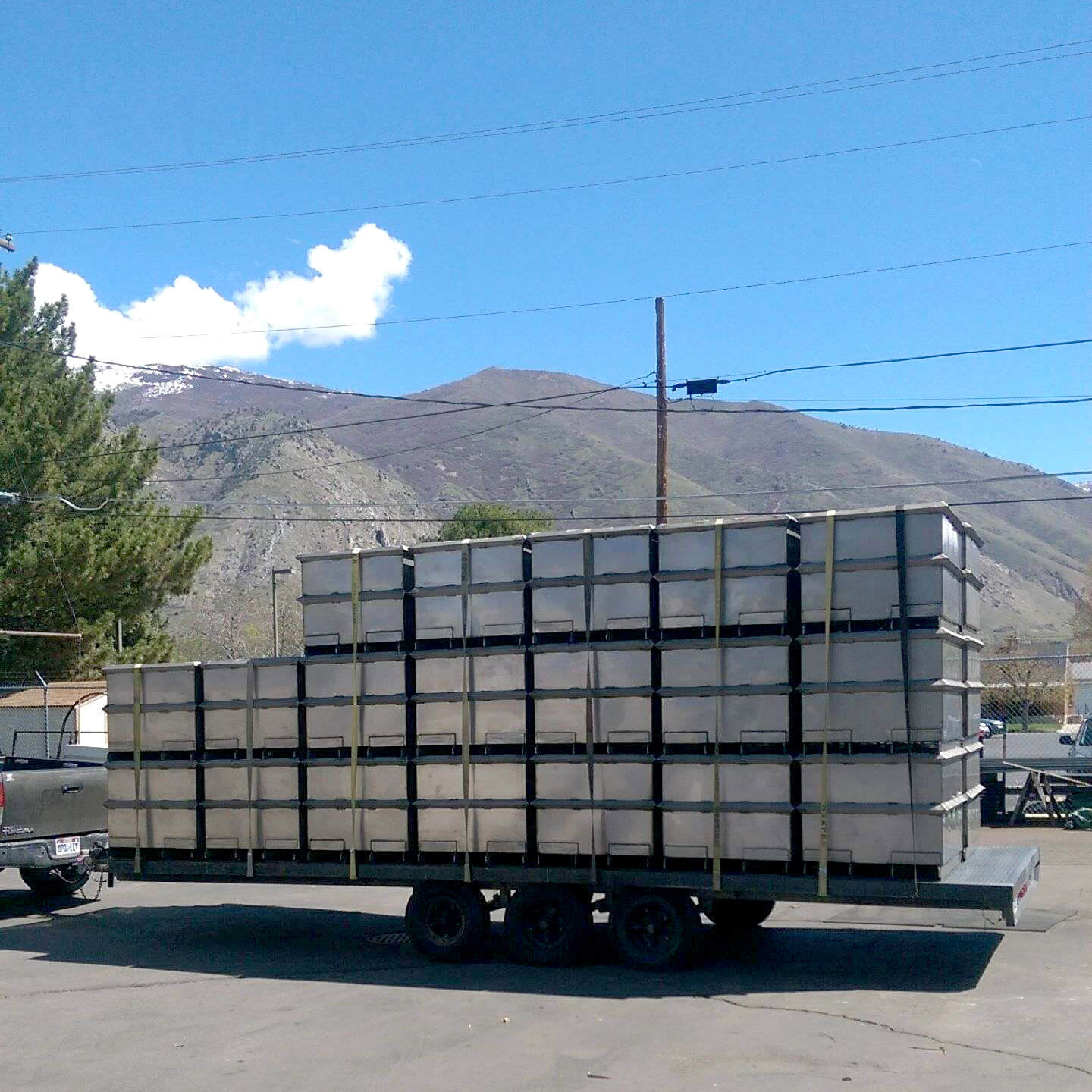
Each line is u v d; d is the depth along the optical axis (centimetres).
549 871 1015
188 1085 724
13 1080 745
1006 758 2158
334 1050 794
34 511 3130
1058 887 1402
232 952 1142
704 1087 694
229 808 1141
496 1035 816
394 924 1278
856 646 933
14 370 3312
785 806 941
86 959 1129
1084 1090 675
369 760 1085
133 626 3481
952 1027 811
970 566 1059
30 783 1319
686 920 988
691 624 984
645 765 987
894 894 911
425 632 1080
